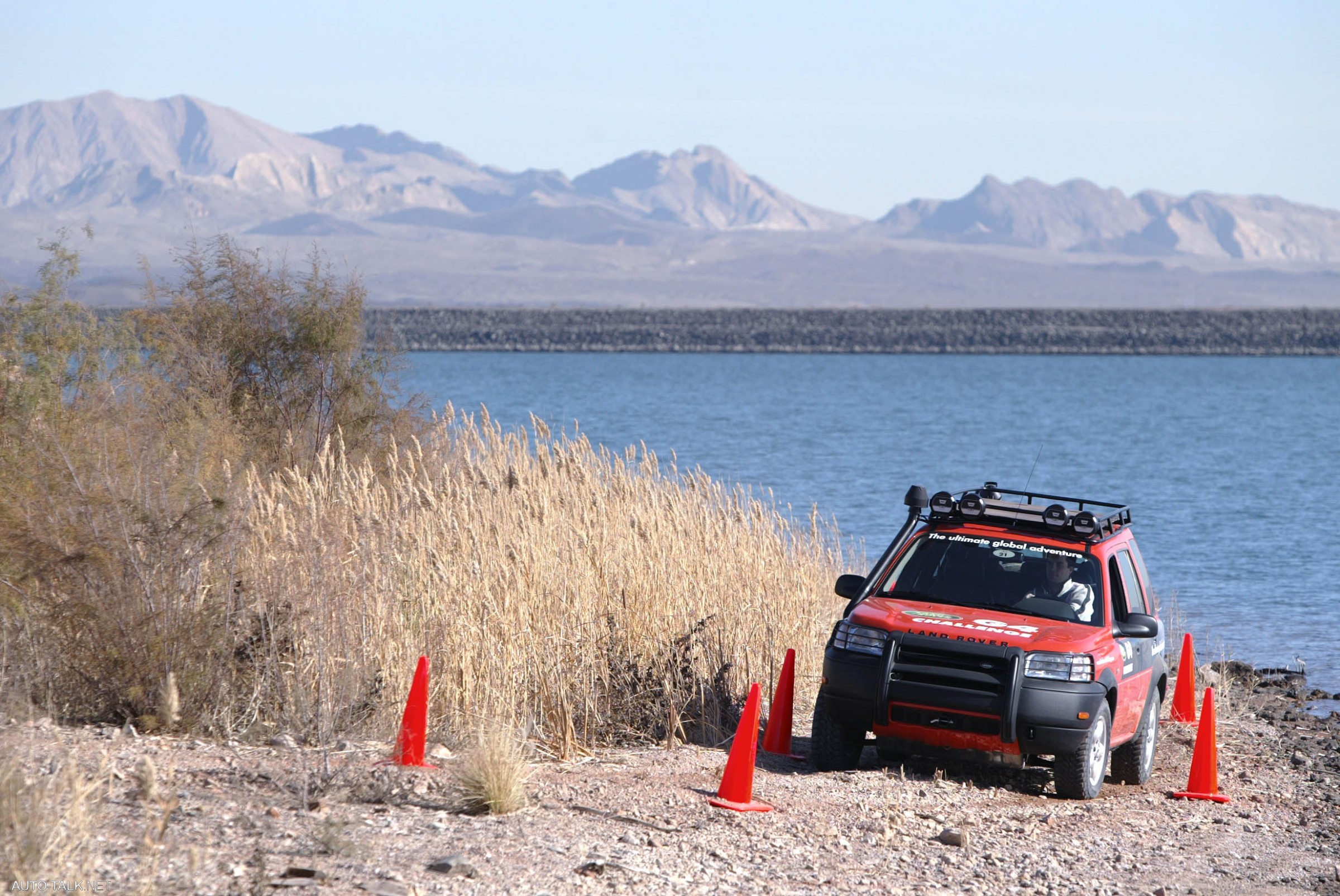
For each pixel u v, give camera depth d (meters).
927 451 152.25
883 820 27.69
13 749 24.02
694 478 44.66
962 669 30.20
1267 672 51.19
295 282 56.03
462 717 31.12
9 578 29.27
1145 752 33.88
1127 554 35.19
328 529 33.34
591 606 34.66
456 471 44.16
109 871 19.72
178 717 28.48
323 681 29.17
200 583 30.20
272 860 21.11
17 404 38.62
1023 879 24.48
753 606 38.84
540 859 22.75
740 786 27.69
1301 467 144.38
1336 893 25.02
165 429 40.59
